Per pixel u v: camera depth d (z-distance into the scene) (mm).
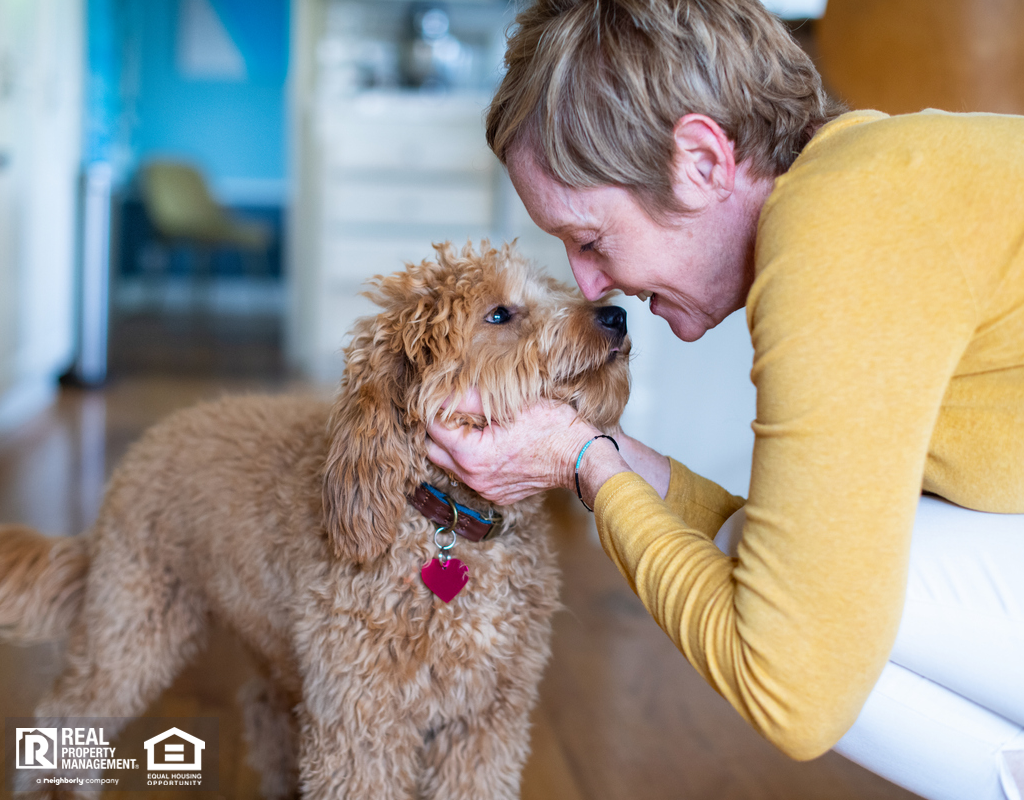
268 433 1691
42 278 4863
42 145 4785
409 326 1416
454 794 1474
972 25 2008
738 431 2783
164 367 6148
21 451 3961
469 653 1395
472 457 1307
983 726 1134
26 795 1719
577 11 1085
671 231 1131
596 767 1877
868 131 994
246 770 1897
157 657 1735
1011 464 1079
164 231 8906
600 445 1237
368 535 1340
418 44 6207
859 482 889
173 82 10500
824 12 2232
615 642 2461
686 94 1042
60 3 5062
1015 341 979
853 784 1848
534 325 1405
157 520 1708
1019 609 1087
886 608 909
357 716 1372
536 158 1150
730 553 1282
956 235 909
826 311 896
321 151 5750
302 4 5934
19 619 1846
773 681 939
